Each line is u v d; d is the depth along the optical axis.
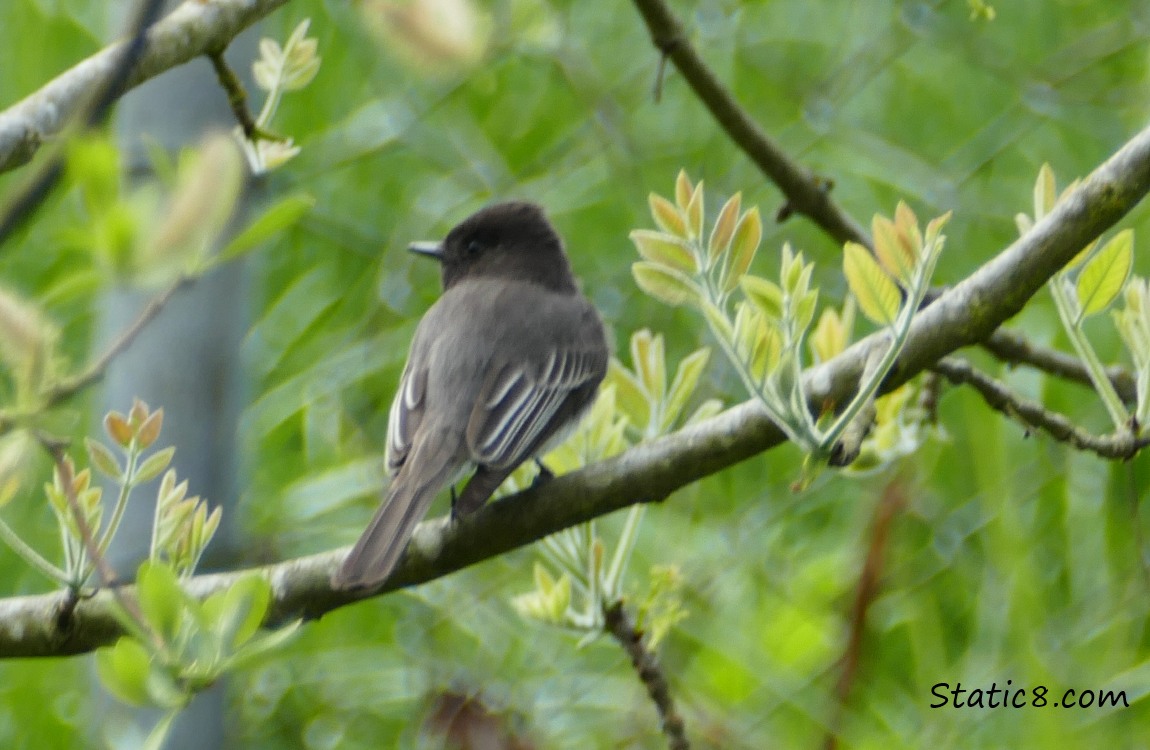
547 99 10.76
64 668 9.49
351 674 9.38
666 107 10.77
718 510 9.66
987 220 10.03
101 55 5.07
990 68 10.10
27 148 4.82
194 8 5.29
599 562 6.04
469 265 7.96
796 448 9.79
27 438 4.18
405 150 10.66
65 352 9.43
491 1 5.96
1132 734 8.17
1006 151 10.44
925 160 10.55
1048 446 9.18
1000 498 7.99
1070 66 10.13
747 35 10.67
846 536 9.31
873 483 8.95
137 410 4.77
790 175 7.88
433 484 6.21
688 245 4.50
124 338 3.96
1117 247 4.92
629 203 10.40
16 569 9.66
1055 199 5.05
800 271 4.47
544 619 6.03
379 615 9.89
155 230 3.53
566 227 10.48
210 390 6.88
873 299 4.46
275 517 8.80
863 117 10.84
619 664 9.02
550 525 5.55
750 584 8.98
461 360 6.80
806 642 8.38
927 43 10.69
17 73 9.95
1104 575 8.74
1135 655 8.59
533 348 6.89
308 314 10.22
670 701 6.05
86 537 4.34
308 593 5.41
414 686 9.16
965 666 8.48
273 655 4.12
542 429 6.69
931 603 8.66
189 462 6.83
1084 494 8.93
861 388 4.56
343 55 10.34
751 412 5.28
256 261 9.73
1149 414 5.11
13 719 9.35
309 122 10.41
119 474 4.76
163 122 6.62
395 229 10.41
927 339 4.98
